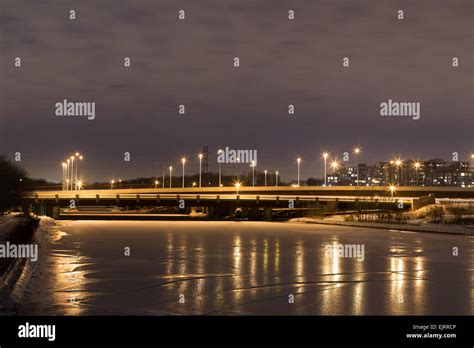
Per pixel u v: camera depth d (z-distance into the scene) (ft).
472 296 96.02
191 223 340.80
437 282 110.11
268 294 97.19
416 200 370.12
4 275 108.17
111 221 368.68
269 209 412.77
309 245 187.32
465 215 334.85
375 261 142.82
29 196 401.08
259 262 140.36
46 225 289.94
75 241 201.36
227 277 115.75
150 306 87.81
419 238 216.95
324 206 422.41
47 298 94.17
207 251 166.91
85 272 123.13
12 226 248.52
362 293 98.27
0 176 333.62
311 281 110.63
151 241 202.08
